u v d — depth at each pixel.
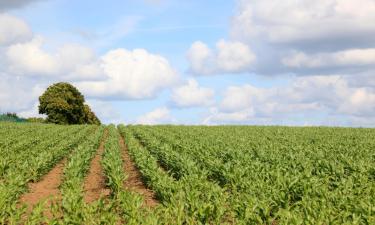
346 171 18.48
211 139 33.75
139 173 23.41
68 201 12.11
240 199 12.64
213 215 11.74
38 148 29.33
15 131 48.53
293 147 26.58
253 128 60.84
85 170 22.44
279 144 29.91
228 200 13.69
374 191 14.03
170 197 13.70
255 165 18.88
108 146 30.83
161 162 26.36
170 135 41.47
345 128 59.69
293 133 47.28
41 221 12.39
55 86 95.31
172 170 22.50
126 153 33.69
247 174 17.36
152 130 50.97
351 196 12.88
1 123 68.00
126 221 11.98
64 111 94.81
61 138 41.09
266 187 14.44
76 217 11.16
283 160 20.66
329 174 18.05
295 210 11.45
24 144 32.41
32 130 52.34
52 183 20.84
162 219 11.80
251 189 14.30
